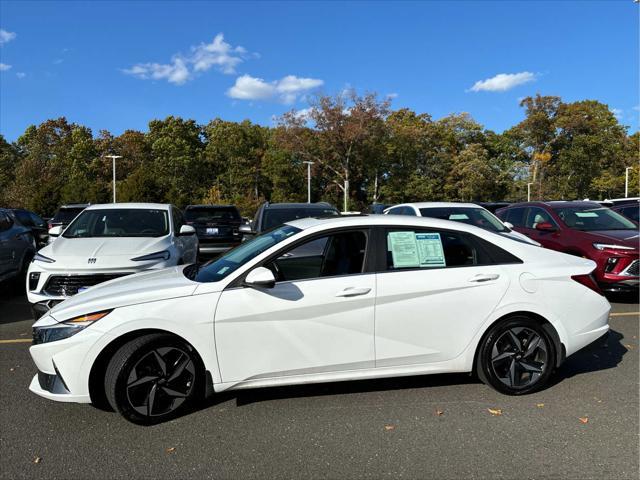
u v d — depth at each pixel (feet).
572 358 17.04
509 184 199.72
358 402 13.26
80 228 24.95
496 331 13.44
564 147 202.28
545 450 10.74
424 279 13.11
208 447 10.93
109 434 11.55
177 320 11.93
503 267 13.69
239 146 203.21
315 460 10.37
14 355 17.90
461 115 202.59
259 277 11.93
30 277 20.11
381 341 12.90
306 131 174.70
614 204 46.29
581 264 14.42
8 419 12.37
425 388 14.21
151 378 11.89
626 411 12.71
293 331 12.45
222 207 44.86
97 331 11.66
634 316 23.25
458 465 10.16
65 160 207.92
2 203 144.36
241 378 12.33
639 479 9.59
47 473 9.91
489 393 13.85
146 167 203.82
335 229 13.24
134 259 20.47
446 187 189.57
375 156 178.60
